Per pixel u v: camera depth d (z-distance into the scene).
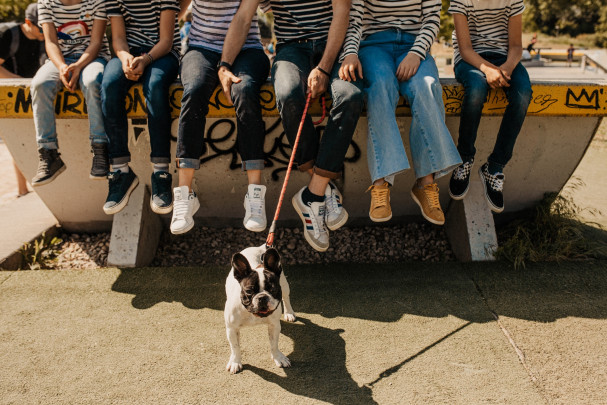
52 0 3.34
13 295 3.06
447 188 3.77
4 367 2.46
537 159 3.70
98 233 4.02
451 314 2.86
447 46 30.84
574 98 3.34
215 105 3.24
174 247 3.82
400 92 3.11
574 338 2.64
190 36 3.30
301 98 2.92
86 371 2.43
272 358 2.49
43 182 3.15
